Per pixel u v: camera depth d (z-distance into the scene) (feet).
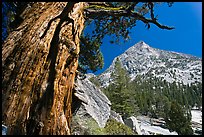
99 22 44.39
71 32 26.32
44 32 24.82
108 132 43.24
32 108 20.16
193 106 359.66
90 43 46.55
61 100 21.86
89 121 41.01
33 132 19.44
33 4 30.19
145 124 141.08
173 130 144.77
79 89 43.78
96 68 48.55
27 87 20.98
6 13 34.32
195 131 154.61
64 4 29.43
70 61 24.12
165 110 223.51
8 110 19.70
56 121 20.59
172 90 386.52
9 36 25.95
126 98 125.59
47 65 22.58
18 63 22.38
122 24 44.98
